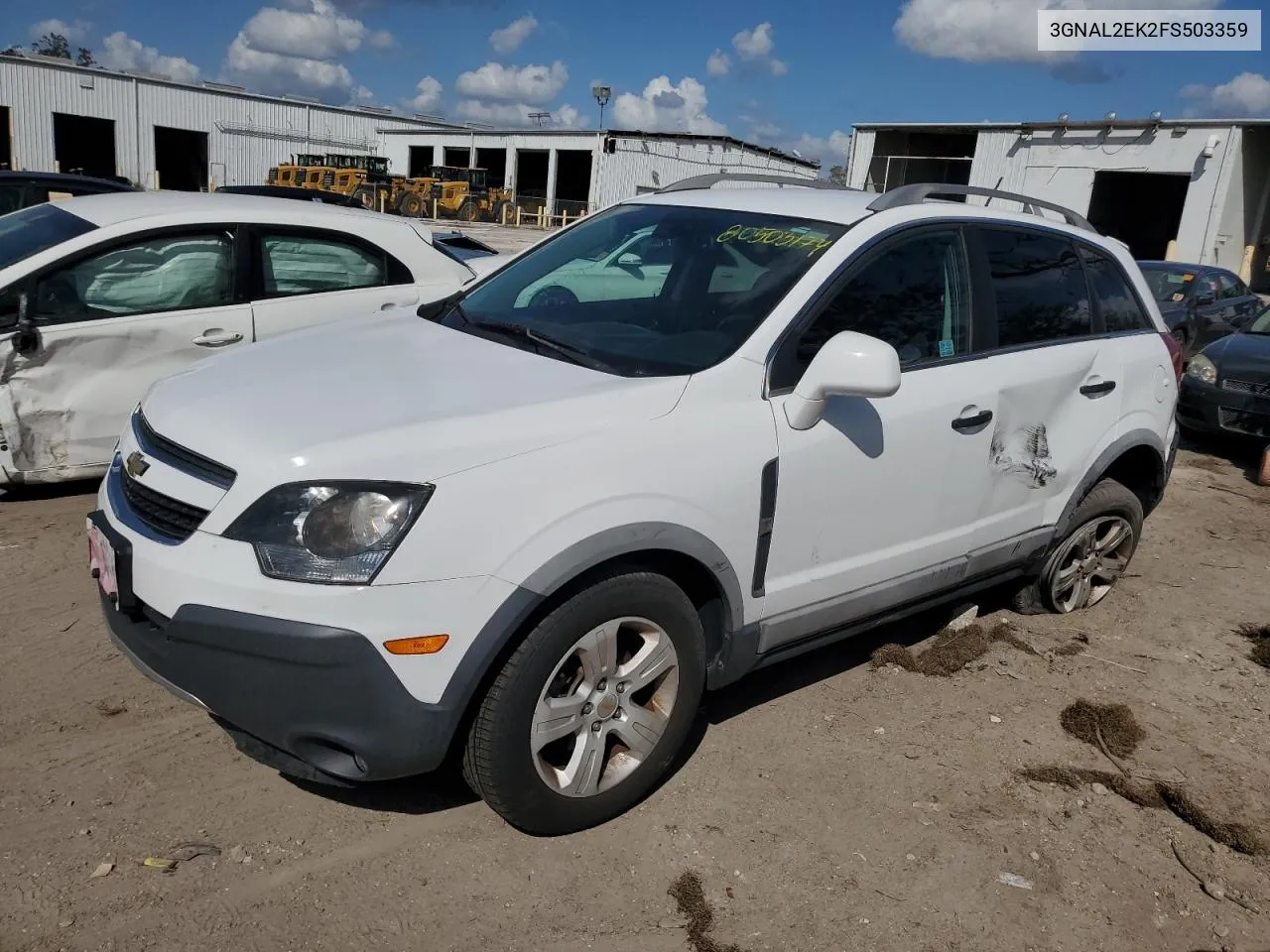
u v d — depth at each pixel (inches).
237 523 97.0
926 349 140.1
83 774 119.3
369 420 102.6
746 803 122.8
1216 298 551.2
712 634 123.4
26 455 194.5
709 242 140.6
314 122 2349.9
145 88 2043.6
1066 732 145.3
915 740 140.1
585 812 113.5
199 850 108.0
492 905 103.5
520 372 118.0
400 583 94.9
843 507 129.0
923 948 102.2
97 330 197.3
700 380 116.1
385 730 97.3
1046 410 156.6
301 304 223.0
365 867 107.7
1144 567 217.2
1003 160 1246.3
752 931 102.7
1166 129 1117.1
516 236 1561.3
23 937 94.5
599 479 105.3
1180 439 352.5
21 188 329.1
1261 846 121.2
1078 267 167.5
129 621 106.3
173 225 208.5
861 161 1381.6
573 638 105.7
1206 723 151.0
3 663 141.8
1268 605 199.5
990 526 153.4
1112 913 109.2
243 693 97.1
